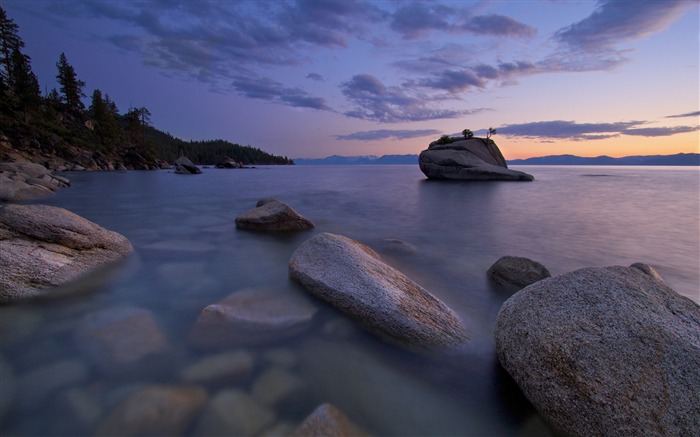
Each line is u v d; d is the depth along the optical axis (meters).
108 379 3.48
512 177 38.41
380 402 3.35
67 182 28.00
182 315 4.93
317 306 5.05
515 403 3.37
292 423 2.99
